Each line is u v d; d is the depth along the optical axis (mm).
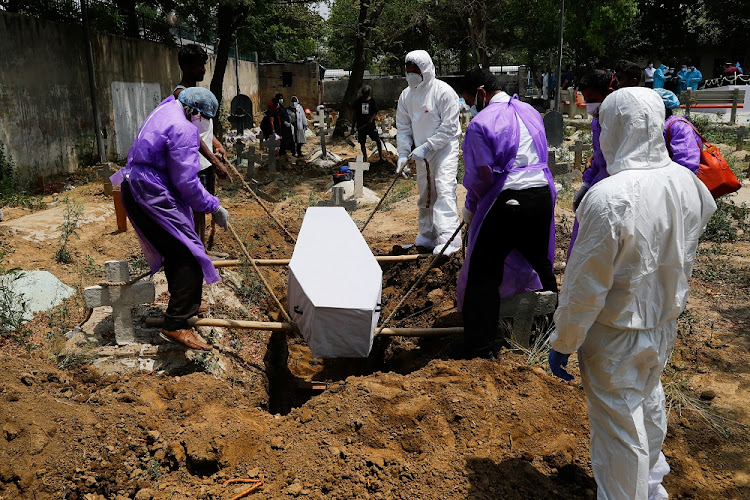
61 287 5961
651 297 2783
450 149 6625
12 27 13031
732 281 6305
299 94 35375
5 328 4906
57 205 10492
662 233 2711
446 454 3535
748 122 22109
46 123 14195
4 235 7605
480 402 3943
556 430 3832
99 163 15531
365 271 4984
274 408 5004
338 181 12719
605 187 2701
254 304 6020
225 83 28859
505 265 4852
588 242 2695
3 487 3102
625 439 2842
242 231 8062
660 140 2781
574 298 2756
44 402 3605
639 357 2812
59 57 14789
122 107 18125
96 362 4473
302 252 5480
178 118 4469
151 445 3551
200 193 4496
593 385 2932
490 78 4984
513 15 32375
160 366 4496
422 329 4953
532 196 4574
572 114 24453
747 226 8453
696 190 2896
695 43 41438
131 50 18750
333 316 4246
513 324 4957
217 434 3510
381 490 3230
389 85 34688
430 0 29984
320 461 3396
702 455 3775
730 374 4559
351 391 3975
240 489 3209
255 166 17016
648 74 28406
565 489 3416
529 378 4293
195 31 22141
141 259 6887
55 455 3293
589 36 29438
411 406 3857
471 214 5051
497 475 3396
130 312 4590
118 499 3203
